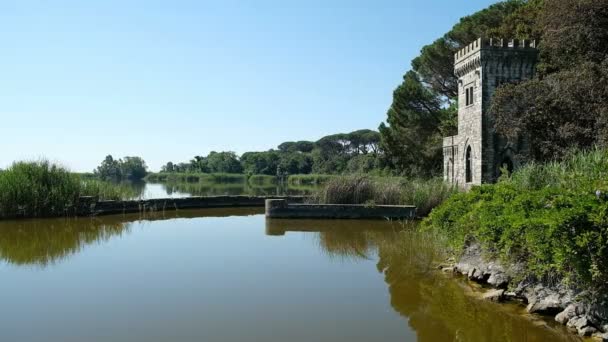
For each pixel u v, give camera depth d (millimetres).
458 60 37719
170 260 17641
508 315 10898
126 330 10375
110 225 28344
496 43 36406
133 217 32594
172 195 55594
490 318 10836
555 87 27641
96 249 20031
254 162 130250
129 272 15703
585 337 9281
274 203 30484
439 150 49469
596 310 9516
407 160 54469
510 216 11445
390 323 10773
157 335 10094
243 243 21500
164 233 24938
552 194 11812
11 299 12703
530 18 39344
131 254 18859
